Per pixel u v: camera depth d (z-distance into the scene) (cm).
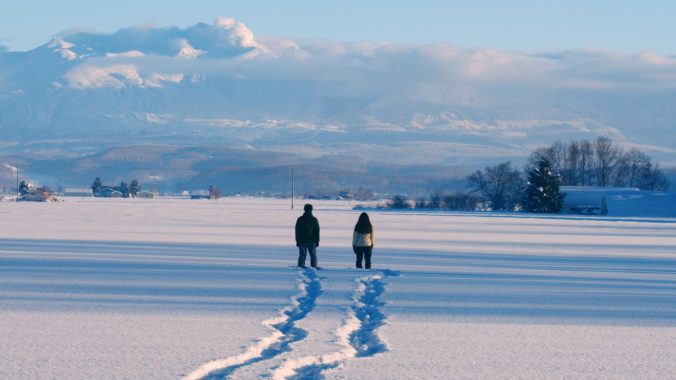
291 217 9331
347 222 8019
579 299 2052
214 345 1358
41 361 1232
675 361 1280
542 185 13950
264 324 1581
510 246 4503
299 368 1212
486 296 2083
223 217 9188
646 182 18712
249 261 3161
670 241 5338
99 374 1146
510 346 1388
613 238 5678
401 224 7712
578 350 1362
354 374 1164
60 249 3772
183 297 1994
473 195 17050
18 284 2261
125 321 1612
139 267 2830
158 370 1171
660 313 1814
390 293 2123
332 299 1966
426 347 1368
